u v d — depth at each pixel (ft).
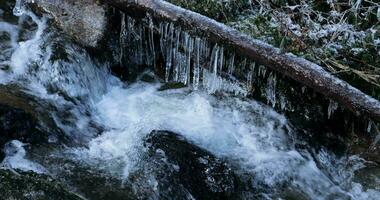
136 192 12.05
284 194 12.69
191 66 14.69
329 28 14.56
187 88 14.79
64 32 14.55
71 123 13.46
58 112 13.48
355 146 13.78
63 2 14.88
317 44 14.42
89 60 14.34
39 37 14.64
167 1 14.90
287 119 14.20
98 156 12.79
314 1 15.42
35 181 11.27
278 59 13.12
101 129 13.60
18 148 12.48
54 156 12.57
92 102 14.25
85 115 13.85
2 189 10.94
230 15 15.06
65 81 13.89
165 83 14.97
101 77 14.61
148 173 12.35
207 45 13.91
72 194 11.25
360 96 12.54
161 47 14.64
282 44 13.60
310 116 14.07
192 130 13.65
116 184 12.16
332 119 14.01
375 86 13.55
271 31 14.42
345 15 15.15
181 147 12.58
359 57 14.12
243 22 14.78
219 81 14.49
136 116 14.03
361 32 14.49
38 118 13.10
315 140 13.87
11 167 11.92
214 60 14.07
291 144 13.76
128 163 12.64
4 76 14.01
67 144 12.98
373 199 12.79
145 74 15.20
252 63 13.92
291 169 13.20
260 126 14.06
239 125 14.01
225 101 14.49
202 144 13.34
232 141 13.61
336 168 13.51
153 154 12.61
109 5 14.49
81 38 14.39
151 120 13.83
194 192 11.82
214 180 11.94
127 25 14.60
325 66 13.83
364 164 13.46
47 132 12.98
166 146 12.62
